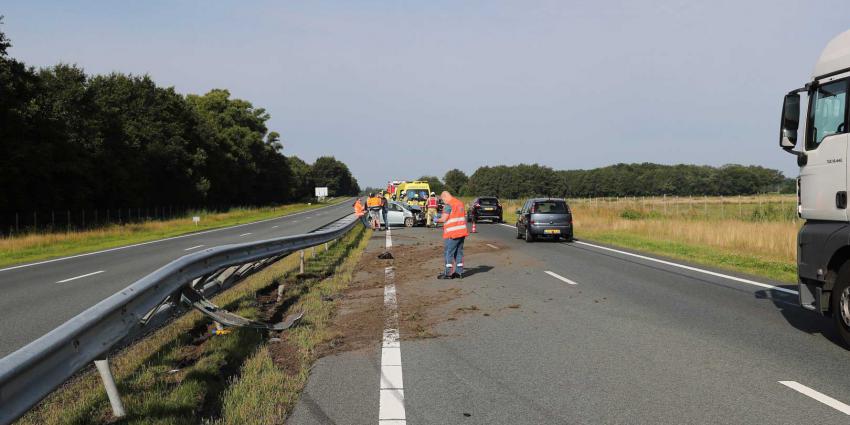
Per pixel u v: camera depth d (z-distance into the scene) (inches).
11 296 416.8
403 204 1306.6
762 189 6220.5
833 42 262.2
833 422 158.9
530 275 482.0
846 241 239.6
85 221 1643.7
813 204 265.7
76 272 569.0
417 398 183.9
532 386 194.7
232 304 337.4
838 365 215.2
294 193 5457.7
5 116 1273.4
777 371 207.8
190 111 2593.5
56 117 1448.1
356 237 938.1
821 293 256.8
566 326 288.4
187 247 841.5
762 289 401.4
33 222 1417.3
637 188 6815.9
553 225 817.5
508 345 251.3
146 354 233.6
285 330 280.5
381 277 478.9
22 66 1357.0
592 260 594.2
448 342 258.1
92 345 150.8
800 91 277.4
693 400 178.1
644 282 438.3
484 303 354.6
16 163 1295.5
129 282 478.0
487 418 165.9
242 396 182.9
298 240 481.1
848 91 248.2
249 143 3334.2
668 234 882.1
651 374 206.1
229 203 3324.3
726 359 224.2
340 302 360.8
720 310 326.3
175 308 232.4
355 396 186.4
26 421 165.2
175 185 2397.9
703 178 6412.4
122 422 158.1
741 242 710.5
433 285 431.5
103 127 1852.9
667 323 292.7
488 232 1067.9
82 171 1533.0
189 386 187.6
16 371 109.1
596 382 197.9
